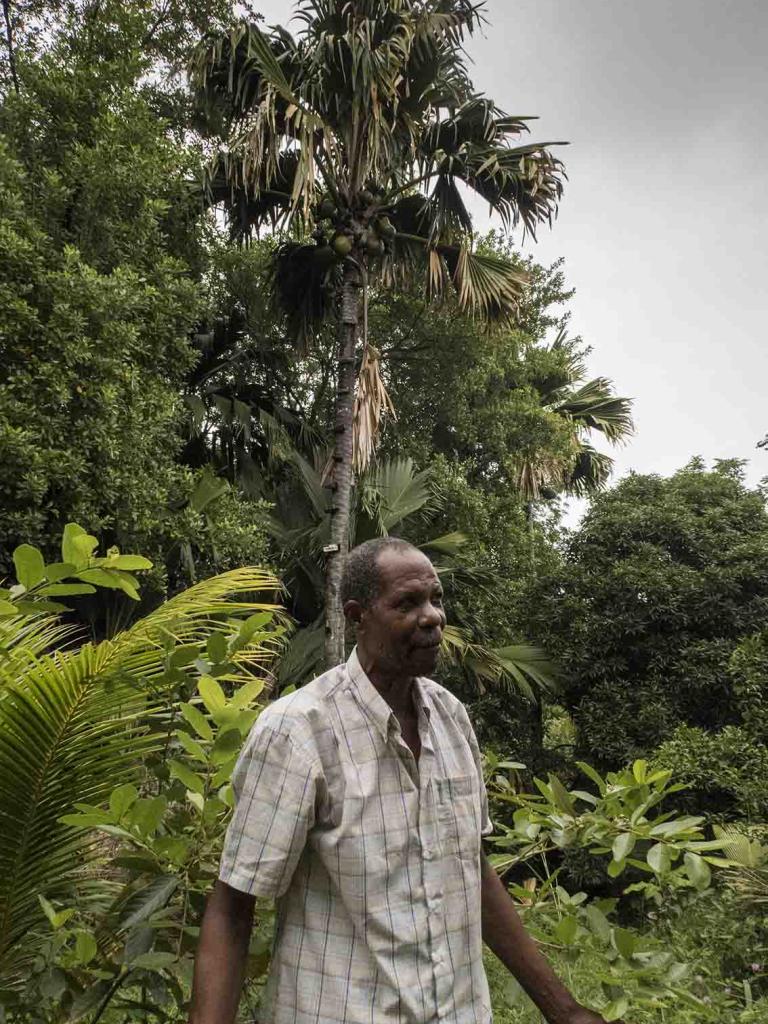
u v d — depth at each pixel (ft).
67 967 5.39
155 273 27.53
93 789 5.96
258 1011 4.32
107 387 23.61
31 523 21.84
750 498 34.45
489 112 28.32
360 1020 3.91
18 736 5.56
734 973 16.49
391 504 32.42
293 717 4.20
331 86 26.30
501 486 43.11
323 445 36.45
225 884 4.10
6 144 24.76
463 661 31.53
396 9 26.81
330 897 4.14
